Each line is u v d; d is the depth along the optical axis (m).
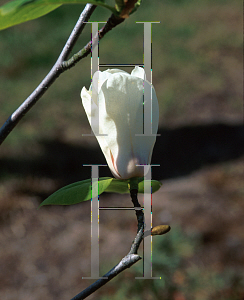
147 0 6.70
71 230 2.54
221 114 4.05
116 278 1.95
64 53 0.62
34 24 6.12
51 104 4.25
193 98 4.36
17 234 2.51
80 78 4.66
